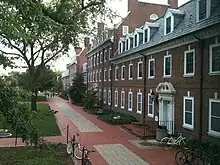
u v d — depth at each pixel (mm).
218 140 13328
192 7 18500
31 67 29312
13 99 7094
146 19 35688
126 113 28719
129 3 36000
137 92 25391
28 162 11594
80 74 52594
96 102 39344
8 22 7273
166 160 12828
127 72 28562
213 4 14570
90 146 15906
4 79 7805
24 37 8141
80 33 20375
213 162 11258
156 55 21156
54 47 27484
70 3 15594
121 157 13422
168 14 19609
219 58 13445
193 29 14961
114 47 35344
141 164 12211
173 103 18078
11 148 14656
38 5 9164
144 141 17391
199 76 14961
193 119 15562
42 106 45094
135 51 24609
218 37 13398
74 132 20797
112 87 34875
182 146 15055
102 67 40812
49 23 10078
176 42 16938
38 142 8508
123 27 35250
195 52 15445
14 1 7648
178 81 17438
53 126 23219
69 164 11625
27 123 7547
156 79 21078
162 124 19031
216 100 13469
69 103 53969
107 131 21438
